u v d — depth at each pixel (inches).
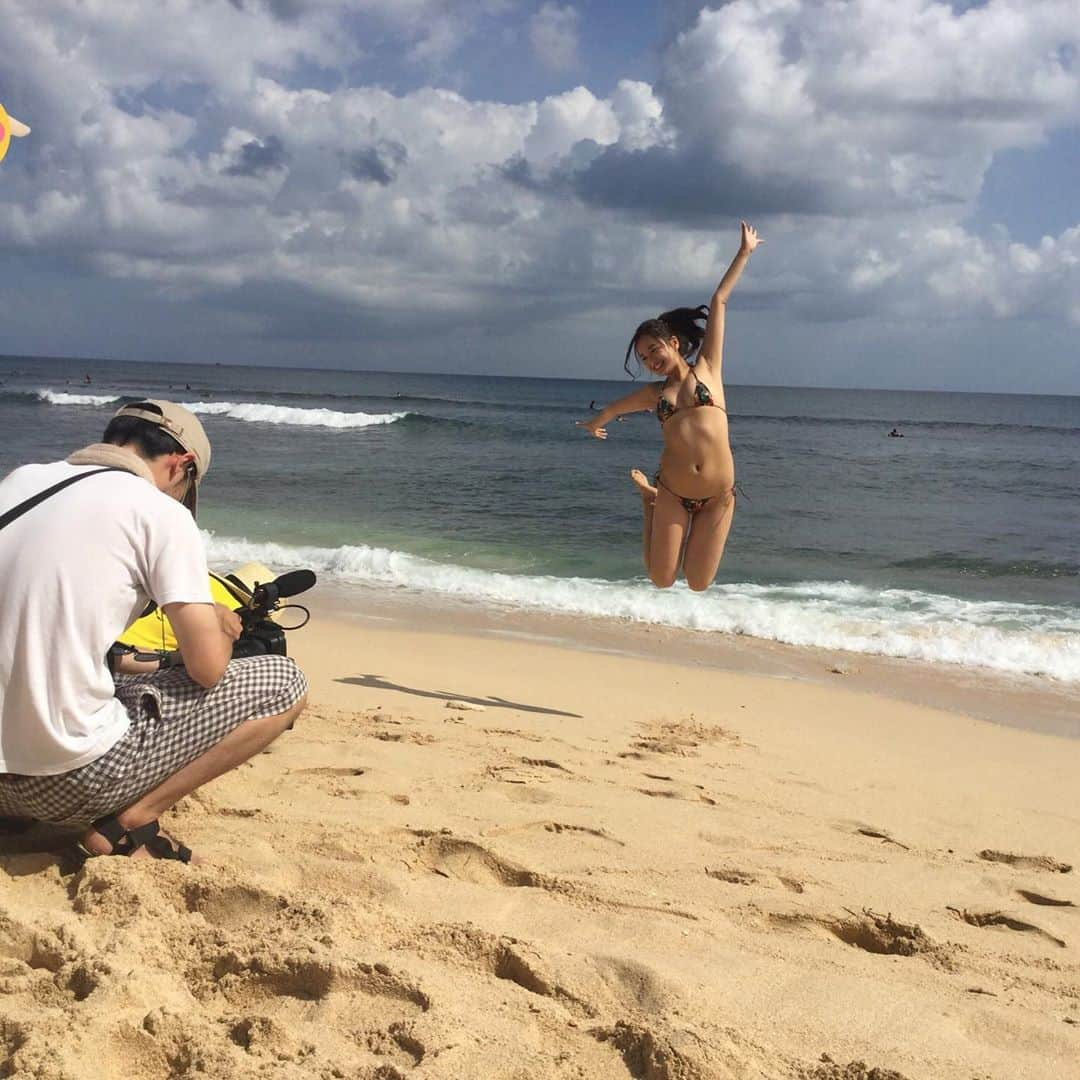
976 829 181.0
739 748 230.4
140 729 116.7
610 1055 84.9
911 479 1099.9
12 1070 76.8
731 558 601.9
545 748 207.5
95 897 105.2
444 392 4003.4
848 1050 91.1
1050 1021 101.7
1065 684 333.7
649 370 248.1
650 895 128.0
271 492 828.0
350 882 121.1
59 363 6648.6
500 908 118.3
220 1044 81.9
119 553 108.8
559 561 558.6
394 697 255.1
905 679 332.8
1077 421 3068.4
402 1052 83.9
